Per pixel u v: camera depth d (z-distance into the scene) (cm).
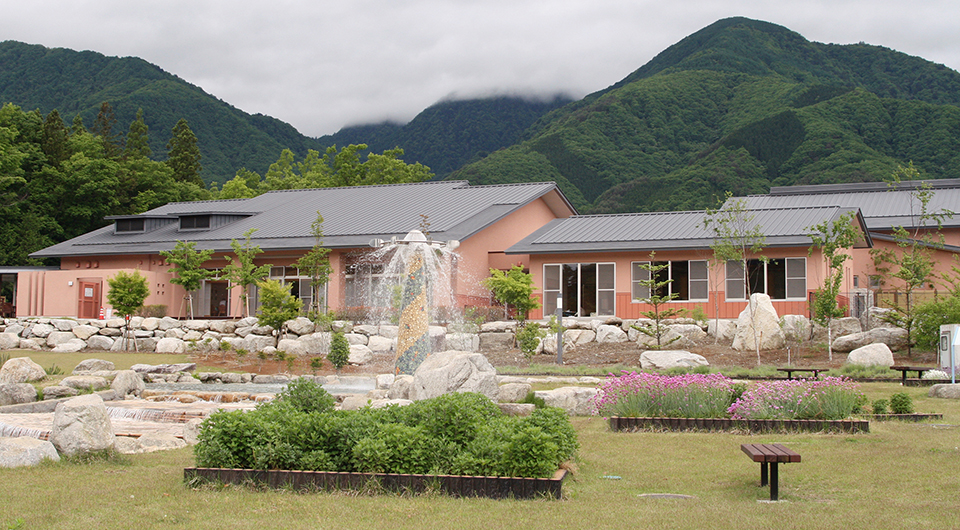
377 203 3953
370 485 837
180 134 7906
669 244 2878
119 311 2919
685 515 734
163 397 1812
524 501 798
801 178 7825
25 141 6106
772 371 1989
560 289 3088
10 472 954
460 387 1372
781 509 754
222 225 3862
